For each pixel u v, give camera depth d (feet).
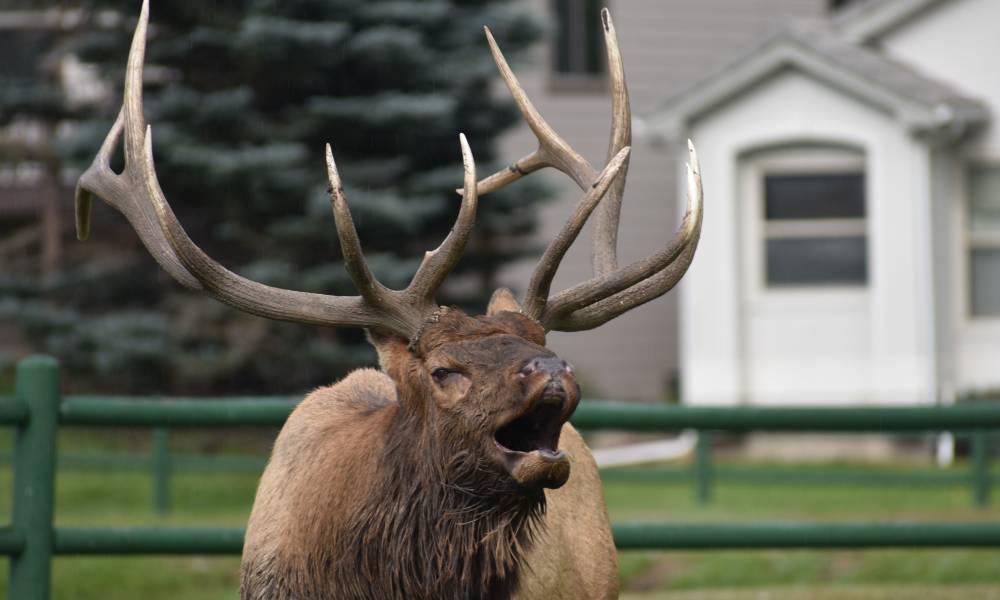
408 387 34.53
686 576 76.18
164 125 113.80
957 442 128.36
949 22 136.77
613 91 39.47
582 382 151.84
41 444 47.19
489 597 34.55
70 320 120.98
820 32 144.25
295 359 117.70
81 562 78.38
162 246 36.88
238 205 115.34
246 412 50.01
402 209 113.19
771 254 138.41
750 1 167.22
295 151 112.98
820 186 137.18
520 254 127.13
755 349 138.21
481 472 32.86
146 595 71.56
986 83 135.44
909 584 71.82
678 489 117.29
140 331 118.01
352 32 117.80
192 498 105.50
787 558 77.41
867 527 50.44
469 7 124.77
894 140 131.85
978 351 134.21
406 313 35.09
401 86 119.55
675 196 161.99
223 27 115.75
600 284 35.70
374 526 34.53
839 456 131.64
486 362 32.65
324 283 112.37
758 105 136.36
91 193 39.27
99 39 120.57
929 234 130.62
